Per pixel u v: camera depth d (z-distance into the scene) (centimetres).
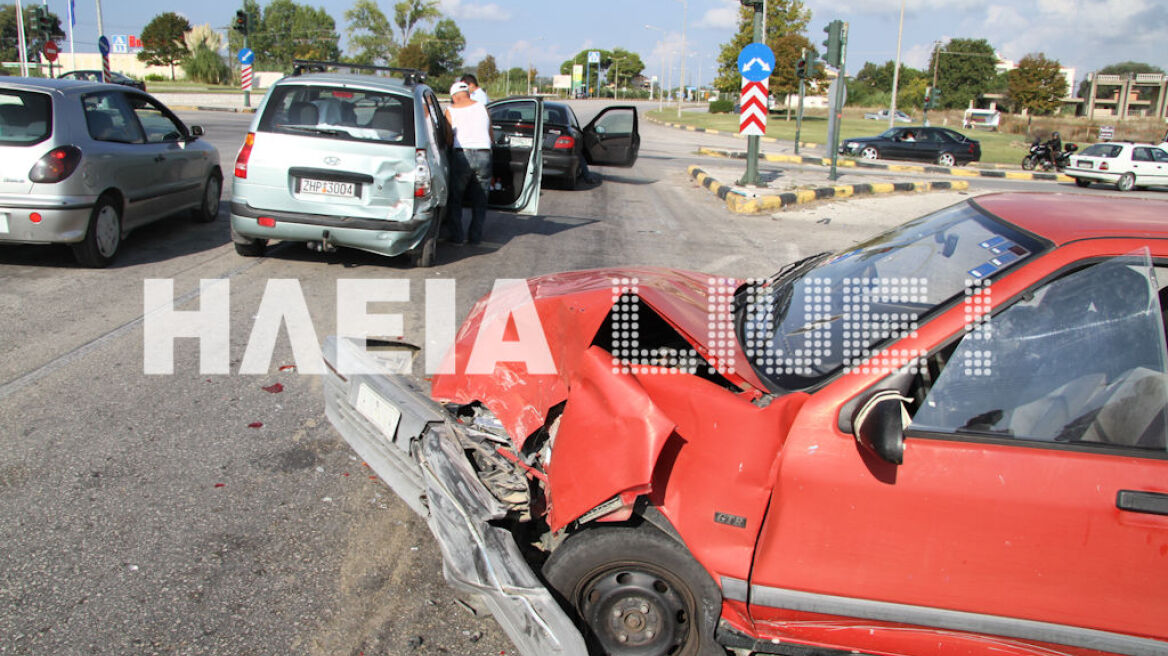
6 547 321
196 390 483
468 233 964
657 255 959
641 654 261
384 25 7312
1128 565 223
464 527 260
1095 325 240
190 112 3122
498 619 261
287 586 310
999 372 239
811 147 3384
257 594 304
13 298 639
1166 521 220
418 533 350
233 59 6056
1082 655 232
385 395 323
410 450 303
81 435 417
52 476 376
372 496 377
